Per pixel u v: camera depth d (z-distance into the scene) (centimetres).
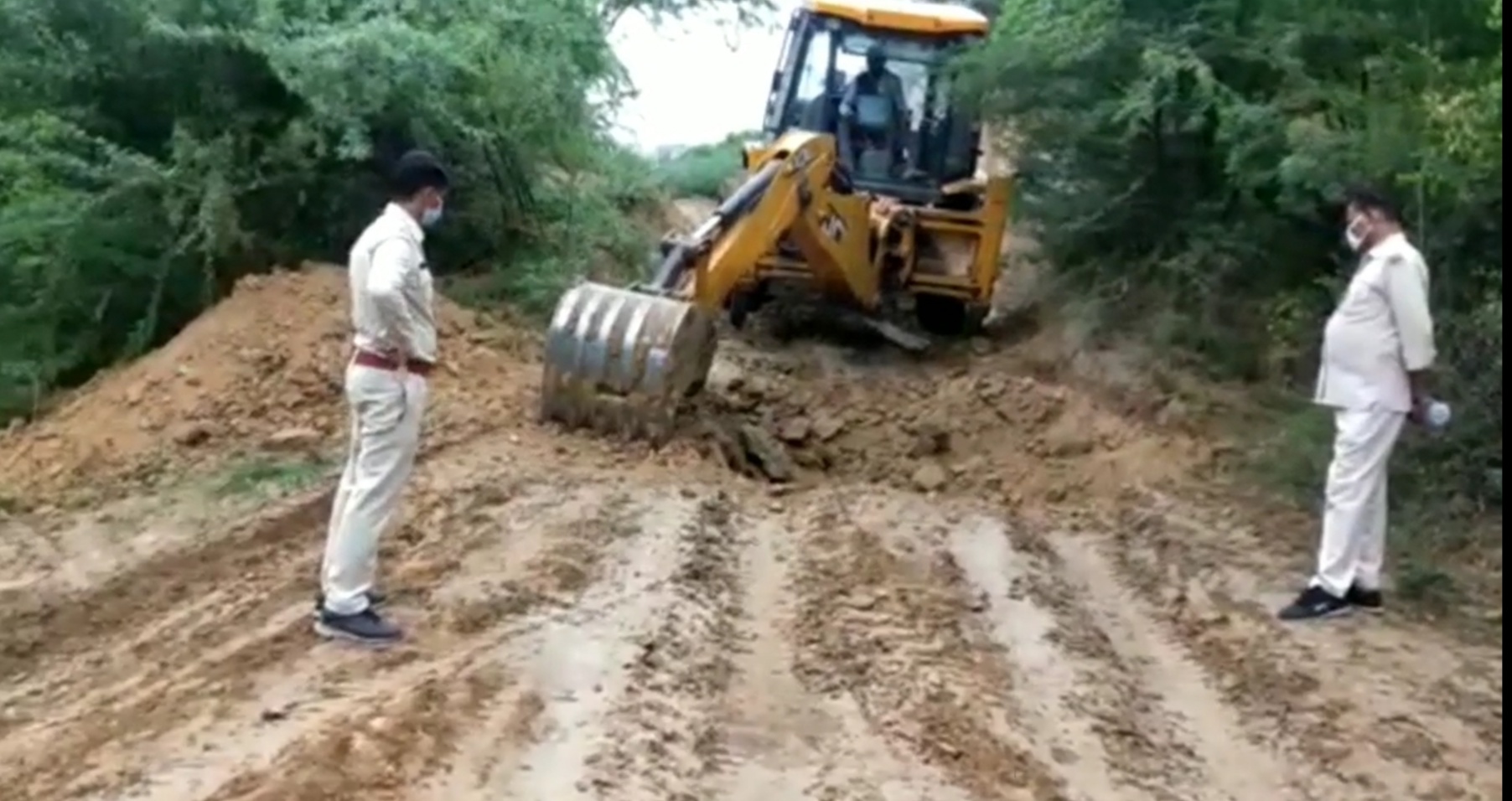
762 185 1216
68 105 1338
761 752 649
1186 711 728
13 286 1316
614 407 1086
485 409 1131
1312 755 684
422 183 744
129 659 753
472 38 1409
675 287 1141
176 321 1343
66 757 639
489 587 813
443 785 602
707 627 779
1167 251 1475
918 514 1004
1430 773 670
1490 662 803
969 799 615
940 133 1570
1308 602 859
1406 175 1051
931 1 1966
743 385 1289
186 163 1321
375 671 717
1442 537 986
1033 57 1445
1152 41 1360
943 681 723
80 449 1098
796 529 950
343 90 1326
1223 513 1041
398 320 733
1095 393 1286
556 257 1512
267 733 653
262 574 859
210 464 1055
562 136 1524
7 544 931
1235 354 1337
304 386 1142
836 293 1417
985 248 1501
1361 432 850
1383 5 1207
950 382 1309
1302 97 1235
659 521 930
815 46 1593
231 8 1330
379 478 747
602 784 606
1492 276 1079
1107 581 906
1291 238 1370
